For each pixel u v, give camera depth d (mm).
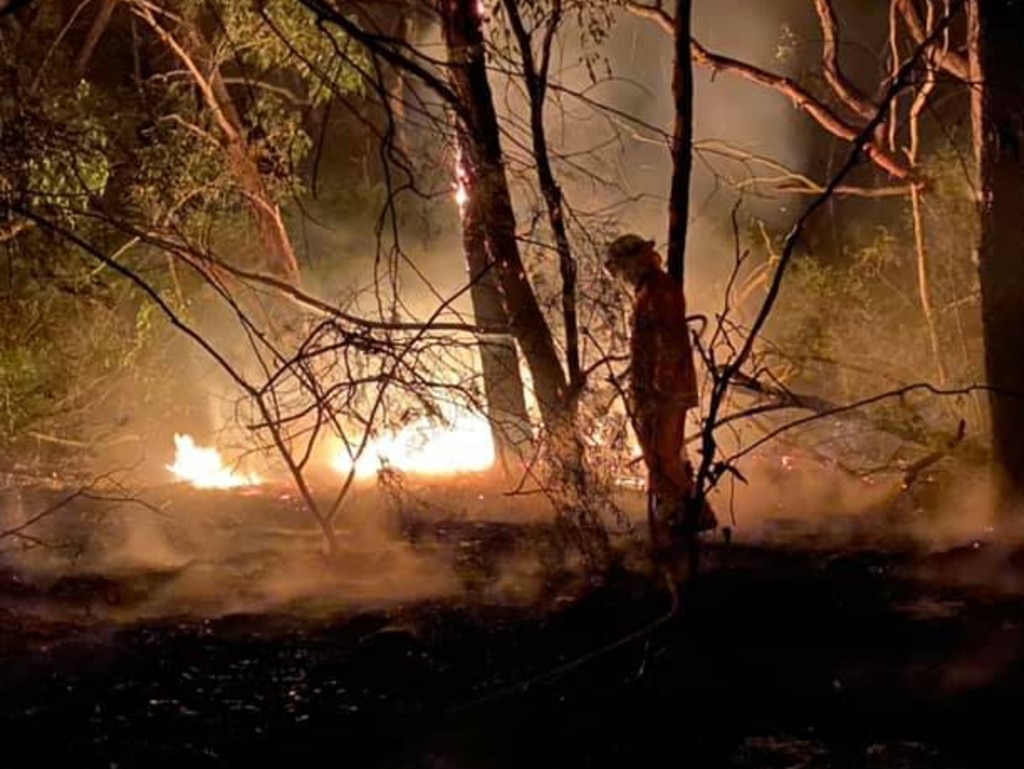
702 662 8273
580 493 9836
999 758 6910
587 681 8047
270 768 7004
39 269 13383
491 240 10367
